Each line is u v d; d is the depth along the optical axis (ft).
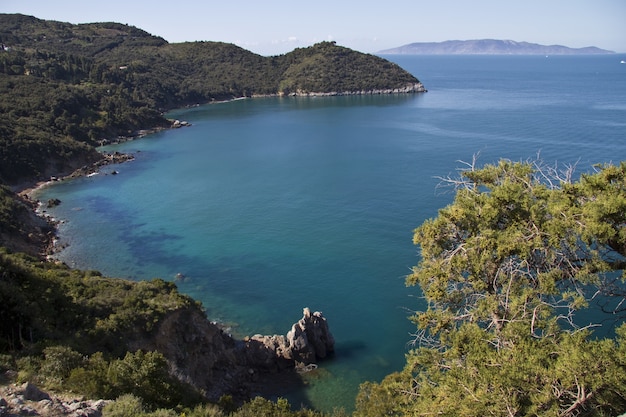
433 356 67.72
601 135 396.78
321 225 244.63
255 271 199.41
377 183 310.45
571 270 61.77
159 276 198.90
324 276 191.42
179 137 531.09
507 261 65.57
